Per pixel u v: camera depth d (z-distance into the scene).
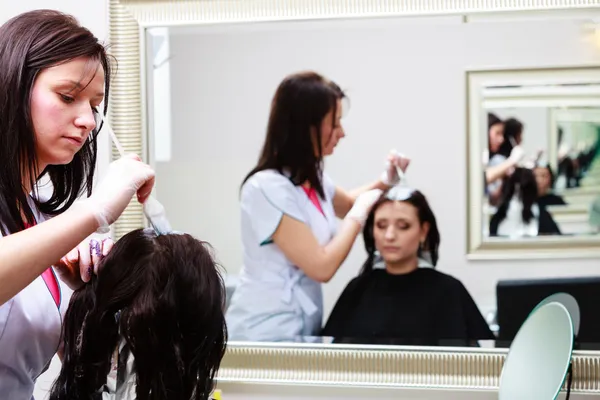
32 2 1.37
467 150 1.26
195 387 0.88
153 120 1.32
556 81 1.24
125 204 0.86
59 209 1.03
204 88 1.30
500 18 1.23
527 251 1.26
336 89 1.28
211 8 1.29
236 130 1.30
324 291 1.30
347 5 1.25
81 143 0.92
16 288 0.79
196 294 0.85
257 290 1.31
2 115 0.87
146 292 0.84
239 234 1.31
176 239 0.88
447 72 1.26
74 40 0.88
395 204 1.28
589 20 1.21
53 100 0.87
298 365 1.29
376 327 1.29
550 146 1.24
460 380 1.25
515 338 1.21
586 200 1.24
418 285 1.28
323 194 1.30
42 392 1.37
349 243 1.30
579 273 1.24
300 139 1.29
